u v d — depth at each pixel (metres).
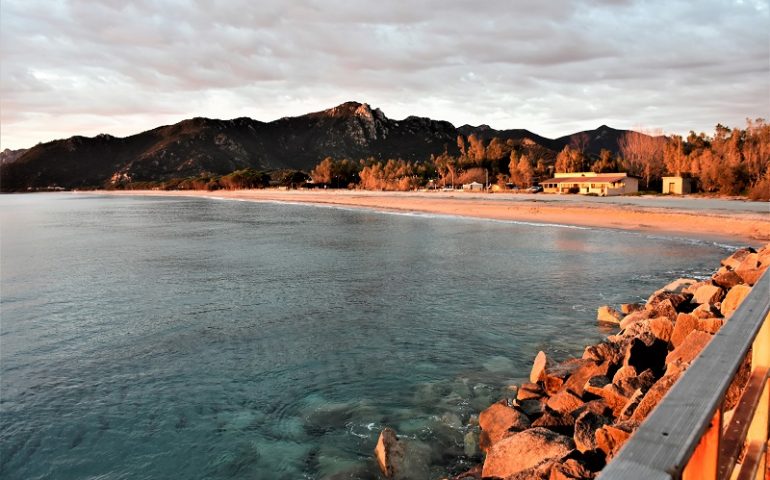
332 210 95.69
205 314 19.53
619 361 10.34
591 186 100.62
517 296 20.97
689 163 106.25
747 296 2.78
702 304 12.38
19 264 33.41
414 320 17.72
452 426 9.95
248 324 17.94
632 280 23.98
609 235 43.91
